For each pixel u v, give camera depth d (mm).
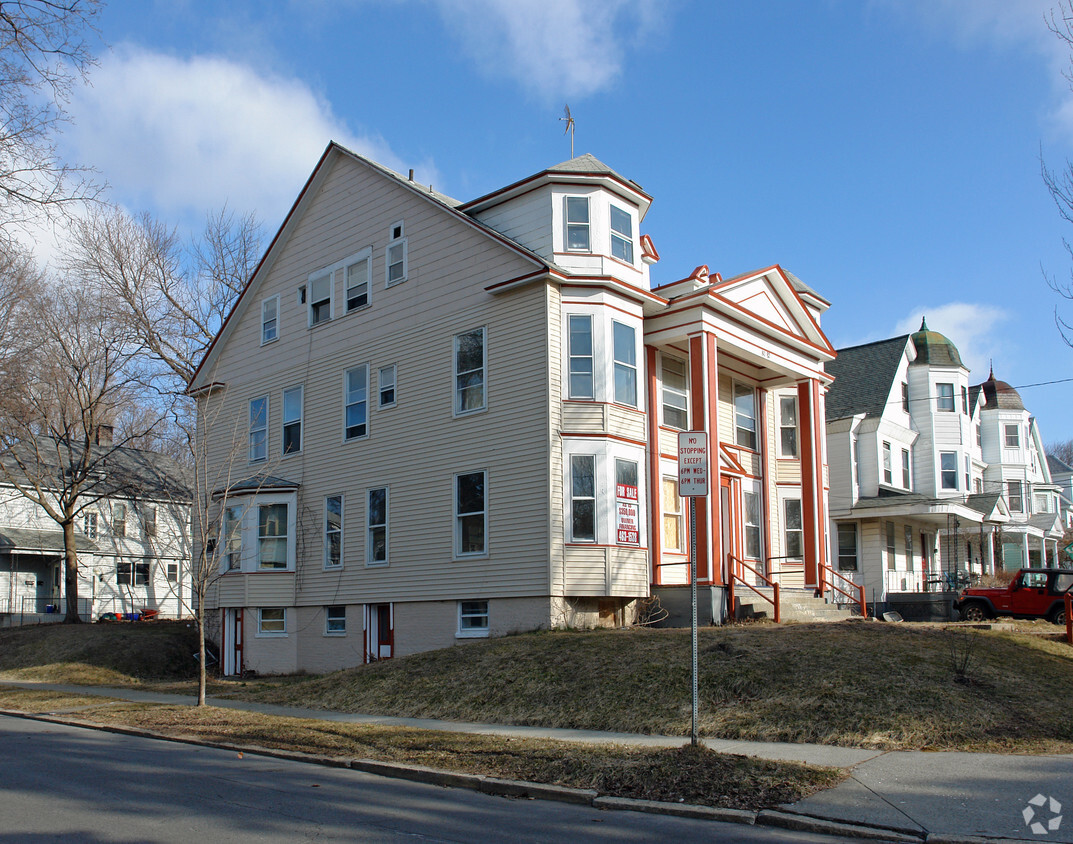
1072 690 13672
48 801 8961
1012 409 47938
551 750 11133
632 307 21672
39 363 35531
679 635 17156
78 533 43094
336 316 25625
